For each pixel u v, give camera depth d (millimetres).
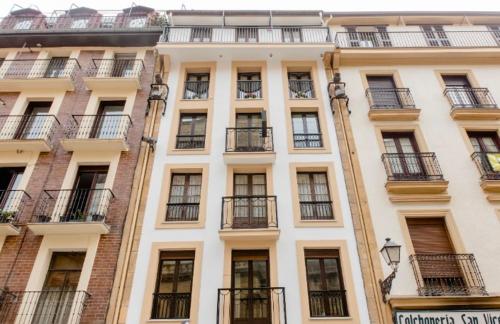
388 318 8211
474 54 13805
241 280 9148
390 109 11969
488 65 13914
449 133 11703
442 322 8039
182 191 10750
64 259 9430
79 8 16219
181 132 12172
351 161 11023
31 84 12664
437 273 8922
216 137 11656
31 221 9719
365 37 14914
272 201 10086
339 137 11617
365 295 8617
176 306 8656
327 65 13852
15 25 15281
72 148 11031
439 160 11039
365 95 12820
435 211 9922
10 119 11922
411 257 9023
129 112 12172
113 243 9375
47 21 15586
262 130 11336
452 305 8211
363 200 10164
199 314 8289
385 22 15516
